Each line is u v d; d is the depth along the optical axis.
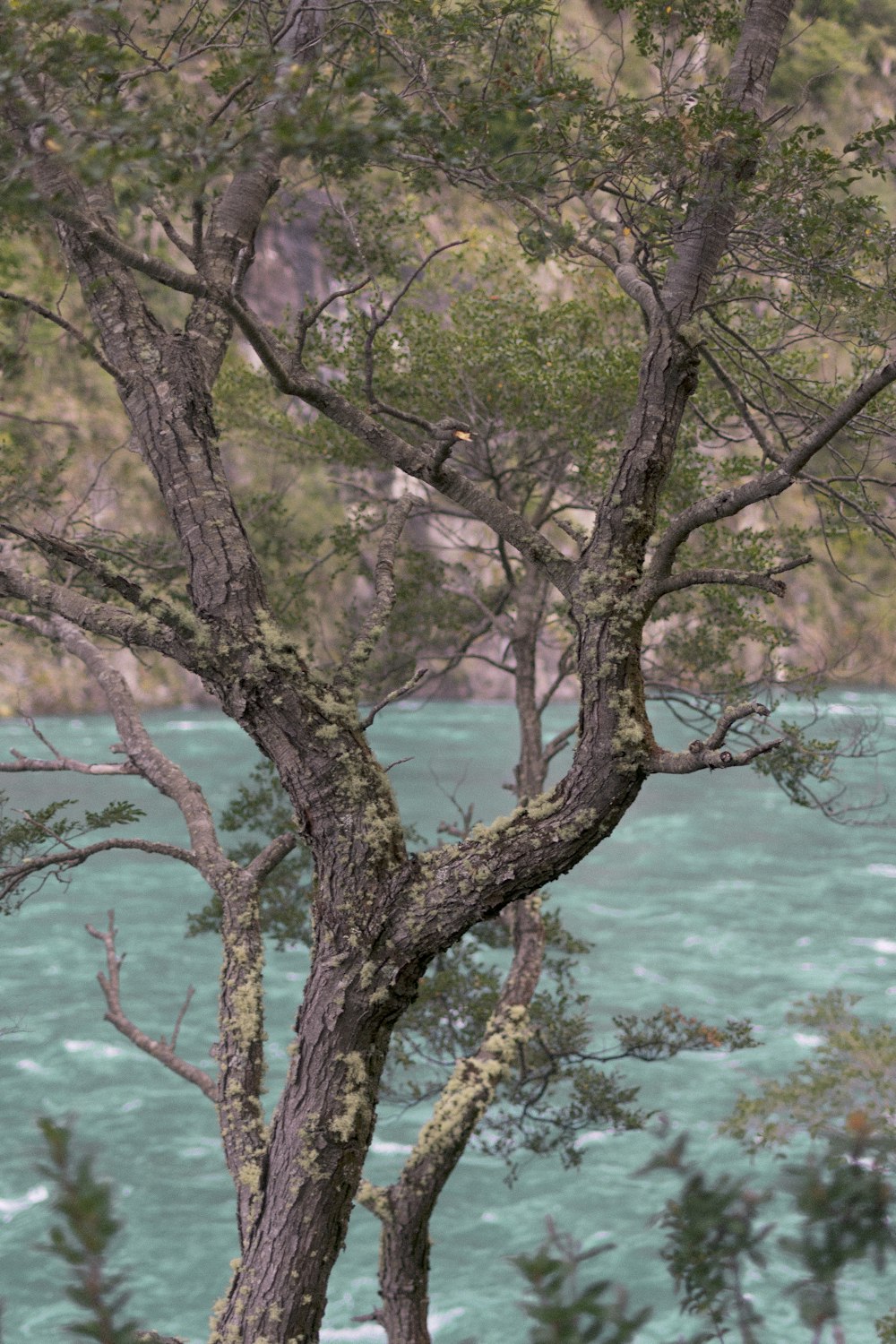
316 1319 3.79
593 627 3.67
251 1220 3.86
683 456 7.80
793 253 4.35
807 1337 6.41
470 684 51.56
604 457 8.13
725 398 7.70
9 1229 10.20
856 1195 0.85
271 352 3.79
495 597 9.70
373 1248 11.20
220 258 4.63
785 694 7.41
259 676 3.81
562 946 8.70
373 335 3.88
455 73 4.32
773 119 4.09
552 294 9.18
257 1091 4.26
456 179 4.05
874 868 25.47
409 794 31.09
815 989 17.50
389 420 8.41
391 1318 5.41
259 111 3.17
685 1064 14.30
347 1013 3.72
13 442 7.80
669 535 3.63
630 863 25.89
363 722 3.90
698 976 18.25
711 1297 0.88
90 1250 0.74
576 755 3.66
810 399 5.63
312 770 3.79
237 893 4.53
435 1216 11.20
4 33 3.11
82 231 3.25
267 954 19.72
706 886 23.94
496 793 31.30
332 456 8.92
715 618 8.07
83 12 3.20
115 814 4.85
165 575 7.34
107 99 3.40
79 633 5.44
